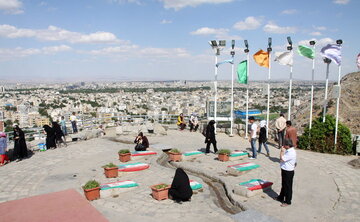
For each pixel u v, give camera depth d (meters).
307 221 7.29
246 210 7.88
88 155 14.67
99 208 8.05
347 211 7.90
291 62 16.83
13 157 14.13
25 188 9.78
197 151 14.86
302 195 9.05
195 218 7.37
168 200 8.59
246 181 10.30
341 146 14.75
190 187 8.55
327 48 14.77
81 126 22.50
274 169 11.94
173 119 29.28
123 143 18.05
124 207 8.09
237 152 14.14
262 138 14.21
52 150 15.98
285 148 8.20
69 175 11.23
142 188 9.64
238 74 19.67
